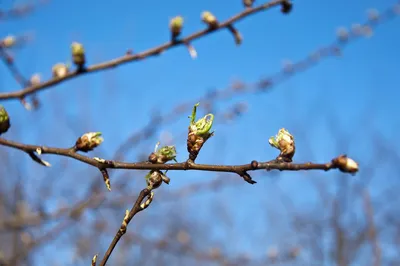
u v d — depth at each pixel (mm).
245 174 330
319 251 919
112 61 454
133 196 679
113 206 666
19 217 633
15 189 684
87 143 349
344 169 323
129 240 726
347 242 891
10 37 512
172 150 344
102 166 338
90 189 642
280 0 468
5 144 350
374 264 748
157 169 335
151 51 459
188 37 462
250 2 471
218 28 463
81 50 446
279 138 334
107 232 745
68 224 617
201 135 339
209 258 748
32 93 447
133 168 338
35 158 351
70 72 448
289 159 331
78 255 847
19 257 605
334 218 930
